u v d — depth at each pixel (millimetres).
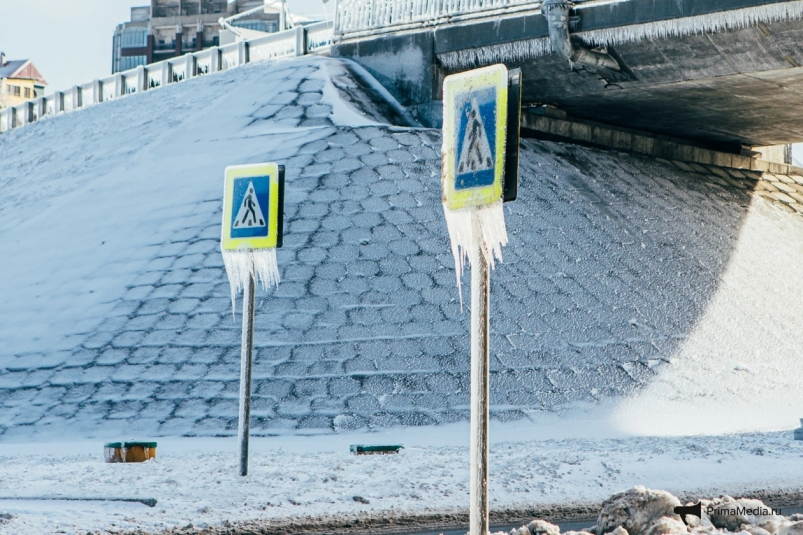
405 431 35312
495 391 37938
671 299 46188
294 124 55469
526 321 41875
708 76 51250
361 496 19359
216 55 72875
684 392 39500
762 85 52875
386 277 43469
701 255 51500
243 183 23719
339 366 38750
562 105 59000
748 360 43312
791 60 48156
